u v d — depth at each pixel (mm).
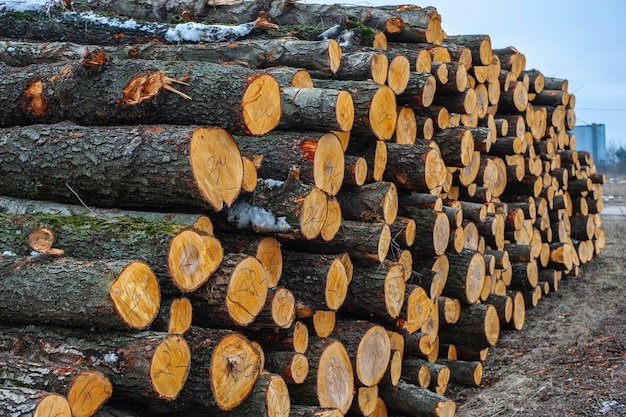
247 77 4020
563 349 6750
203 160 3727
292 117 4484
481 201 7094
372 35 5984
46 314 3379
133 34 6195
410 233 5363
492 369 6500
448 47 6707
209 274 3641
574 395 5664
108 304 3203
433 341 5750
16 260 3555
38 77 4434
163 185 3748
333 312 4793
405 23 6363
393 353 5168
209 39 6008
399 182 5492
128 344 3260
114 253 3566
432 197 5668
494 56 7688
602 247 10828
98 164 3898
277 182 4277
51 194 4172
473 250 6320
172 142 3715
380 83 5215
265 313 3992
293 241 4719
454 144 6121
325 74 5359
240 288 3756
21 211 4160
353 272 4949
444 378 5695
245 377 3709
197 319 3814
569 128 9883
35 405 2824
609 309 7887
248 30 5961
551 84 9492
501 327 7316
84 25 6254
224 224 4266
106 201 4031
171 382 3293
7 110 4531
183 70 4113
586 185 9586
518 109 8023
